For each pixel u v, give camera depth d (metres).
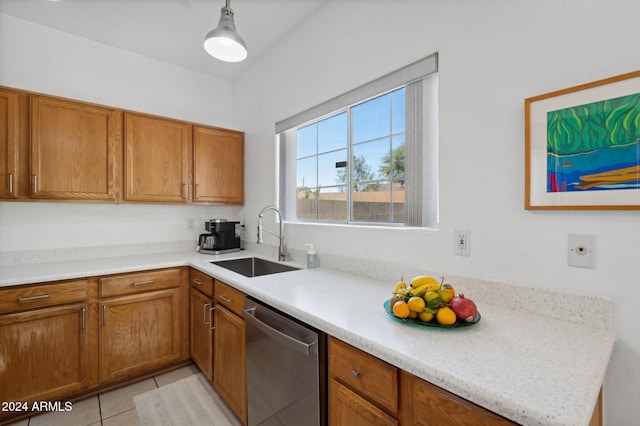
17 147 1.91
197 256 2.55
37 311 1.77
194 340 2.28
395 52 1.60
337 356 1.05
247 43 2.51
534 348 0.86
